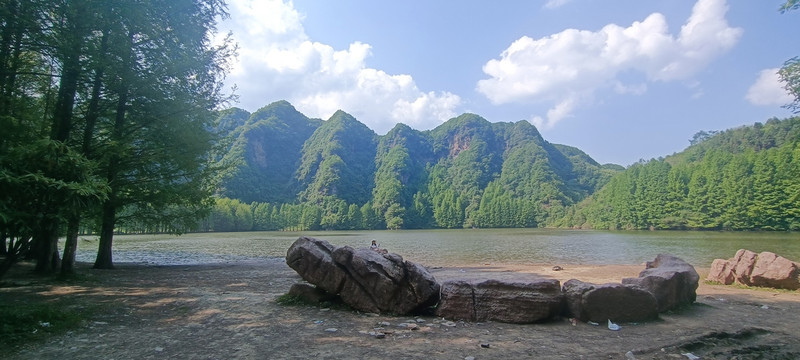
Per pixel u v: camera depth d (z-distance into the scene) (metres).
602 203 116.44
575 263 27.00
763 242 45.28
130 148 14.02
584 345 6.62
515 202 144.00
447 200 148.50
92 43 11.82
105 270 17.47
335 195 163.12
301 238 10.36
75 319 7.68
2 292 10.80
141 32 12.67
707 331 7.58
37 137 9.42
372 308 8.94
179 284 13.43
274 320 8.06
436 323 8.10
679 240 52.53
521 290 8.45
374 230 132.88
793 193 67.62
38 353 5.95
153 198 16.91
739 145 134.50
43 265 14.67
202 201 19.34
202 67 14.60
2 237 8.52
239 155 169.88
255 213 116.88
